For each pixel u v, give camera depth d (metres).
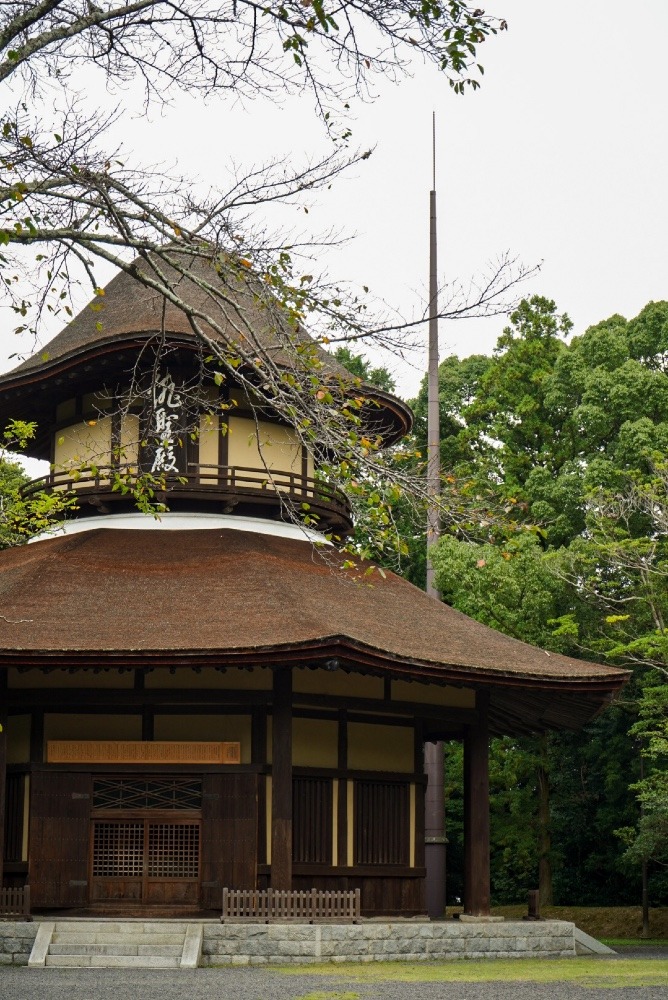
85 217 17.56
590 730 51.88
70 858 29.06
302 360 17.95
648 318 53.19
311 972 24.80
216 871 28.84
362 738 31.45
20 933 26.88
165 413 33.91
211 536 34.19
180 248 17.66
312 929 27.25
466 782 33.12
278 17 16.84
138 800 29.47
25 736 30.03
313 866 30.02
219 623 29.42
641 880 52.66
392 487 17.52
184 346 31.86
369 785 31.39
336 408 18.16
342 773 30.81
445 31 16.30
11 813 30.00
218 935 26.84
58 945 26.44
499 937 29.73
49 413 37.56
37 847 29.02
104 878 29.16
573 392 52.56
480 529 18.02
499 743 52.53
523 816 50.25
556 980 23.20
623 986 22.11
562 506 50.12
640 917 49.59
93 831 29.34
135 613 30.08
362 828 31.08
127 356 33.09
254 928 26.97
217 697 29.52
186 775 29.52
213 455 34.69
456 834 56.44
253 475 35.00
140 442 22.98
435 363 44.78
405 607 34.12
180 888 29.06
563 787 53.28
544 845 51.06
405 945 28.34
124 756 29.53
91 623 29.44
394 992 20.81
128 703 29.61
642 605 45.72
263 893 27.80
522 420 53.72
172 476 33.75
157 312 34.94
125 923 26.94
